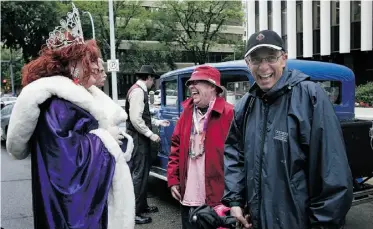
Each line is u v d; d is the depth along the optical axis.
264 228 2.02
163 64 43.28
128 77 44.97
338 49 27.23
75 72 2.05
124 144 2.17
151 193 6.33
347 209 1.89
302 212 1.95
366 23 25.20
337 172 1.87
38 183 1.79
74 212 1.75
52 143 1.78
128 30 39.31
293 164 1.95
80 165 1.79
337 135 1.91
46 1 25.52
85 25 31.03
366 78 27.88
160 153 5.80
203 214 2.22
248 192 2.15
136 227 4.75
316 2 28.00
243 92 4.45
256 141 2.10
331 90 4.88
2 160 9.78
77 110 1.89
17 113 1.84
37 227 1.81
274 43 2.03
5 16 24.73
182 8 40.44
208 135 3.00
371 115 16.41
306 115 1.95
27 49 27.20
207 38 42.50
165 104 6.06
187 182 3.10
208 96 3.04
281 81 2.04
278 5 30.58
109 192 1.97
